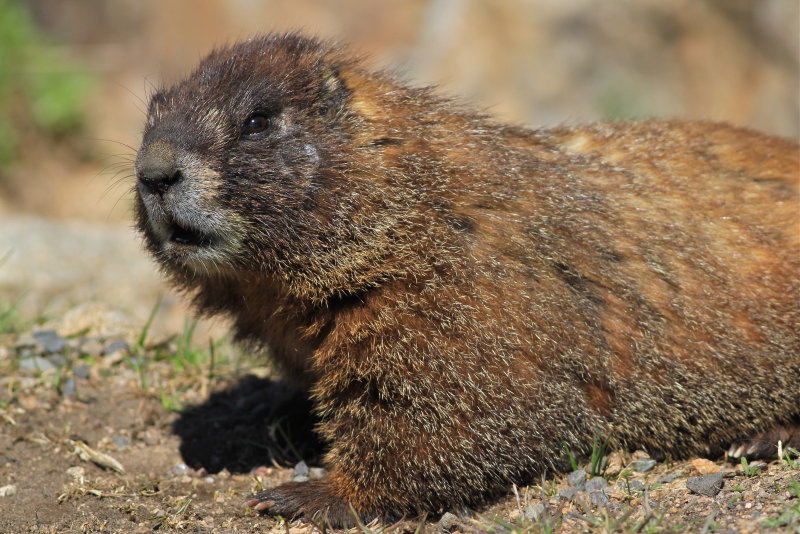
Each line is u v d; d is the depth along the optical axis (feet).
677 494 30.99
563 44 95.86
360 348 32.68
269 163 32.55
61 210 100.17
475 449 32.40
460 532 31.07
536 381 32.55
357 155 33.14
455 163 34.01
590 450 34.71
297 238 32.63
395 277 32.63
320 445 39.32
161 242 34.17
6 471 36.94
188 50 107.24
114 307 60.90
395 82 36.73
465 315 32.09
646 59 95.09
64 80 105.60
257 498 33.76
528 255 33.22
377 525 32.81
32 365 44.27
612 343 33.83
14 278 63.67
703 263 34.78
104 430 40.11
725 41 94.58
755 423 35.53
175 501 34.60
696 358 34.27
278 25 103.71
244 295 35.29
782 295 34.78
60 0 116.78
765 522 27.27
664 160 37.63
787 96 91.81
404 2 103.30
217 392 43.80
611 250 34.32
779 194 36.94
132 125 104.27
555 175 35.22
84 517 33.73
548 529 28.94
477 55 97.50
